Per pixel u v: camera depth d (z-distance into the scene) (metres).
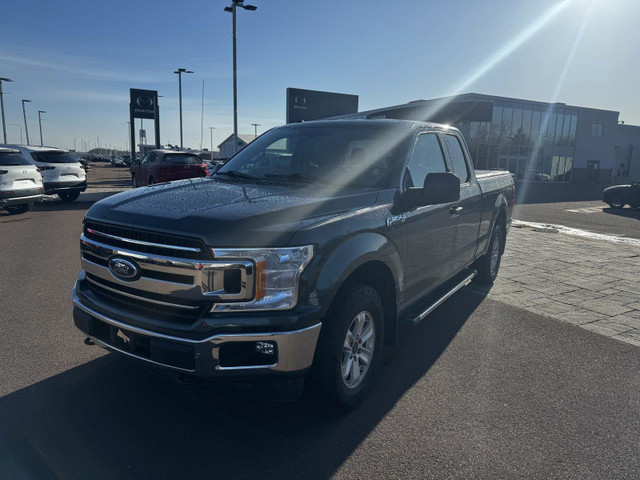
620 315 5.24
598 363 3.99
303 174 3.69
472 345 4.33
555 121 41.50
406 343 4.35
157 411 3.10
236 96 24.59
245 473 2.52
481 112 22.86
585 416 3.16
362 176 3.53
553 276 6.95
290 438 2.84
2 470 2.49
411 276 3.65
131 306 2.79
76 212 13.38
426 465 2.62
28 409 3.07
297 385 2.66
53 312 4.86
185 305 2.56
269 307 2.51
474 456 2.70
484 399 3.35
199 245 2.46
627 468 2.63
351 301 2.88
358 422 3.03
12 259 7.26
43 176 14.65
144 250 2.64
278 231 2.54
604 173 45.94
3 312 4.84
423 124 4.15
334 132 4.01
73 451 2.66
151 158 18.39
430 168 4.10
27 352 3.90
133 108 44.28
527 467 2.62
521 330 4.73
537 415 3.15
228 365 2.50
